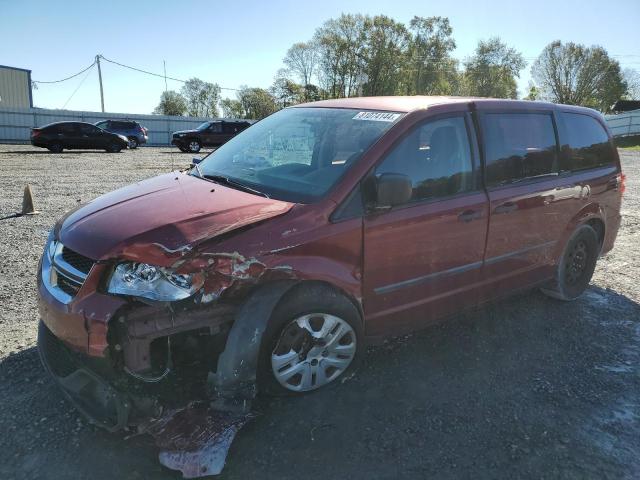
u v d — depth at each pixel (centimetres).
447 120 366
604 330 436
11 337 392
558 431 301
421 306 355
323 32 6556
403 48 6781
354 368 332
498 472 267
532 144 423
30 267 564
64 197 1055
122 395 259
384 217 320
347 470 264
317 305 298
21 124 3353
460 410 317
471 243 371
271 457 270
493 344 404
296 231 288
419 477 261
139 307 257
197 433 268
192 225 273
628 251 690
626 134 4791
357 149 330
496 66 6756
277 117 434
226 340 279
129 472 258
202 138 2758
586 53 6612
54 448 273
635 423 312
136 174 1509
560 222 446
